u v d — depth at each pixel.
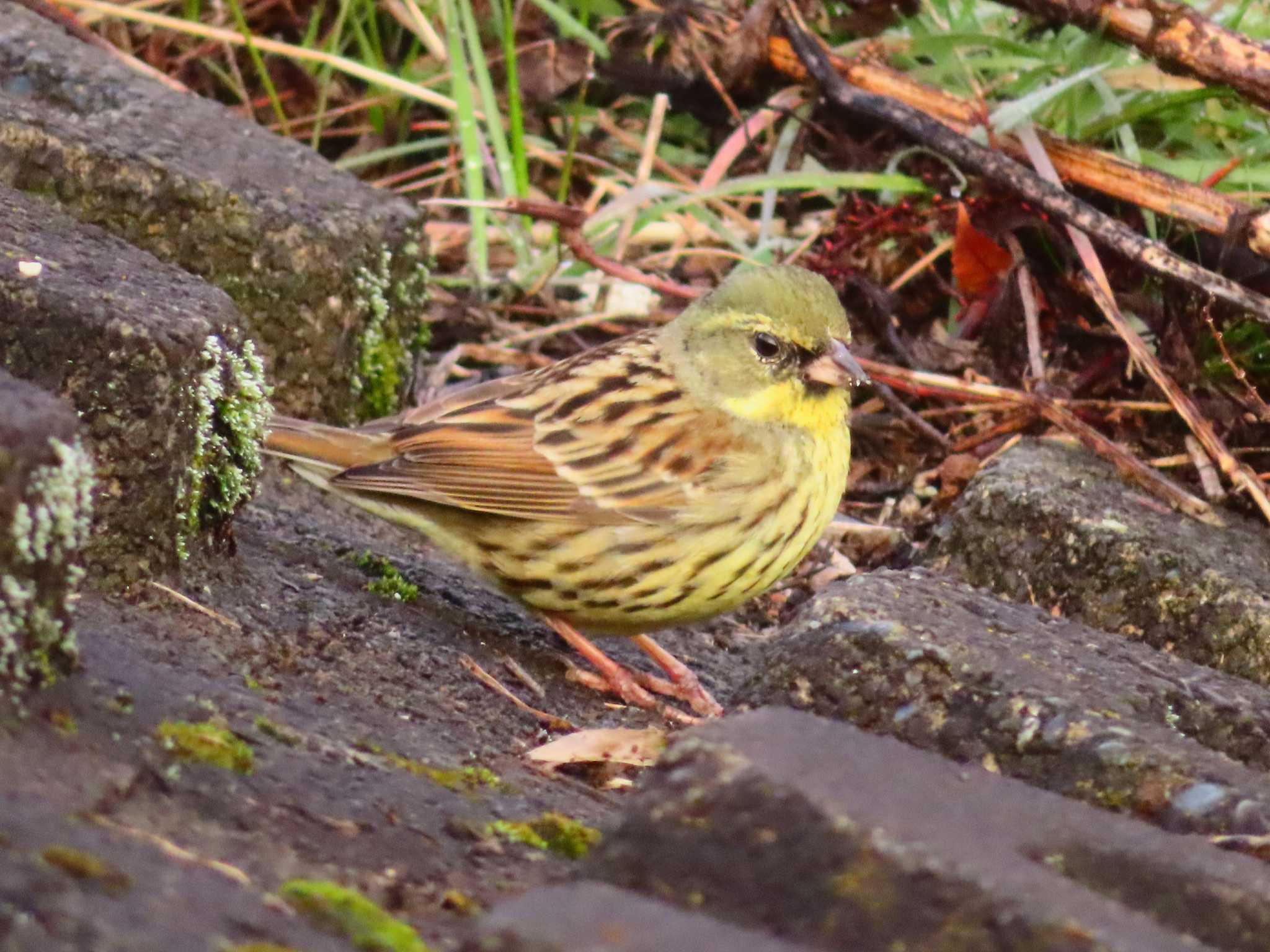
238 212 9.65
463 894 4.71
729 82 12.67
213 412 7.32
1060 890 4.23
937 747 6.68
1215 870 4.71
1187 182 10.95
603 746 6.93
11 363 6.74
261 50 14.41
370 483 8.53
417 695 7.15
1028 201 10.85
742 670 9.59
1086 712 6.50
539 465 8.69
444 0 12.66
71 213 9.52
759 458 8.83
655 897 4.32
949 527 9.95
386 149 14.05
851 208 12.16
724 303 8.98
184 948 3.61
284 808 4.87
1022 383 11.27
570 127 13.90
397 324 10.47
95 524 6.80
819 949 4.14
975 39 12.05
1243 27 12.13
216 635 6.88
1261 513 9.91
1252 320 10.60
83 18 13.58
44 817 4.03
